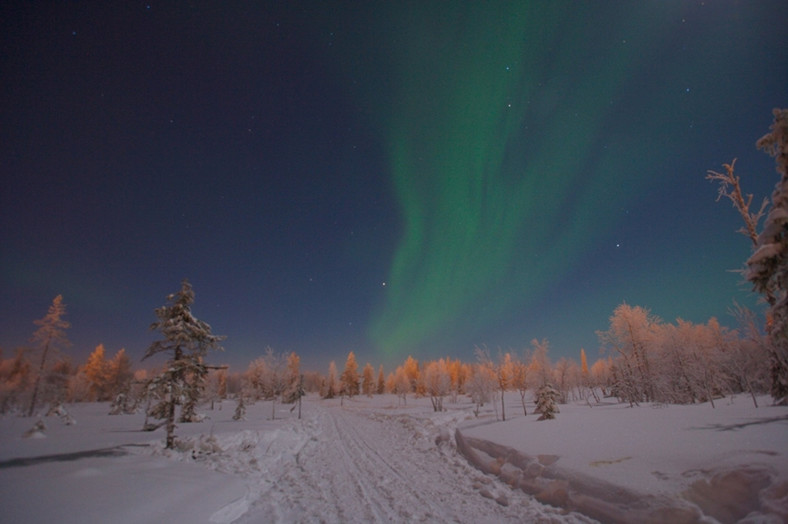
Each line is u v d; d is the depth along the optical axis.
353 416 40.53
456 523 7.88
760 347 16.30
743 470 6.02
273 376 37.72
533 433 13.76
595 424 14.05
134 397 37.09
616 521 6.62
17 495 7.52
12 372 22.17
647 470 7.40
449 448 16.67
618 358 34.34
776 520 4.84
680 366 28.69
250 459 15.15
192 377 15.70
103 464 11.23
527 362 32.06
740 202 13.45
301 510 9.24
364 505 9.50
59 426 21.98
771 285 8.74
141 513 7.24
